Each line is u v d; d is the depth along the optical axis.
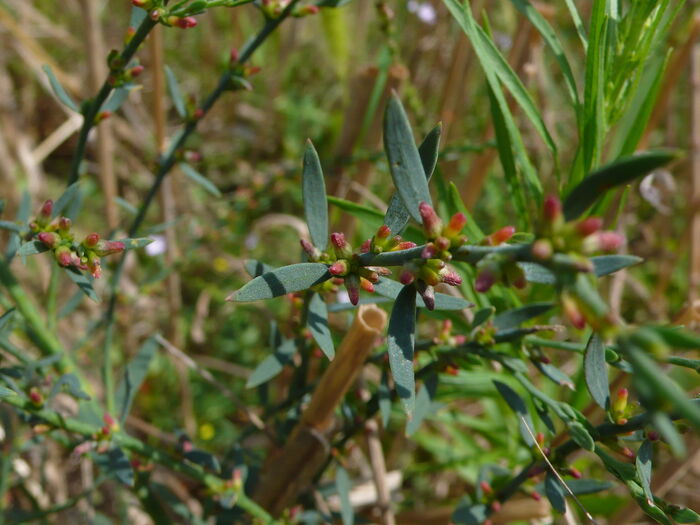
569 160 0.45
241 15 0.48
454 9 0.23
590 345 0.17
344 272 0.16
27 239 0.20
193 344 0.46
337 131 0.53
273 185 0.37
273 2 0.23
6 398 0.21
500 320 0.21
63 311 0.26
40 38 0.55
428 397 0.23
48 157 0.55
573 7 0.24
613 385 0.28
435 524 0.30
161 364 0.44
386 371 0.23
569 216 0.13
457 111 0.38
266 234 0.50
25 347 0.38
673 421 0.18
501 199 0.43
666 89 0.35
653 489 0.28
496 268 0.13
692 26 0.33
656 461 0.34
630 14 0.23
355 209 0.25
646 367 0.11
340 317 0.34
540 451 0.21
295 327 0.24
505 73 0.24
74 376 0.22
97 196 0.51
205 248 0.45
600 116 0.22
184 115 0.25
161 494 0.26
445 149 0.31
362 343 0.22
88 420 0.24
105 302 0.43
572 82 0.24
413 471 0.35
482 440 0.39
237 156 0.54
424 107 0.45
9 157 0.45
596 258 0.15
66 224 0.18
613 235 0.12
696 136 0.41
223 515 0.26
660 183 0.42
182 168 0.26
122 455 0.23
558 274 0.12
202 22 0.54
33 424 0.24
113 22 0.57
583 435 0.19
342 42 0.43
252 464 0.27
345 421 0.26
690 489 0.34
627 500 0.30
